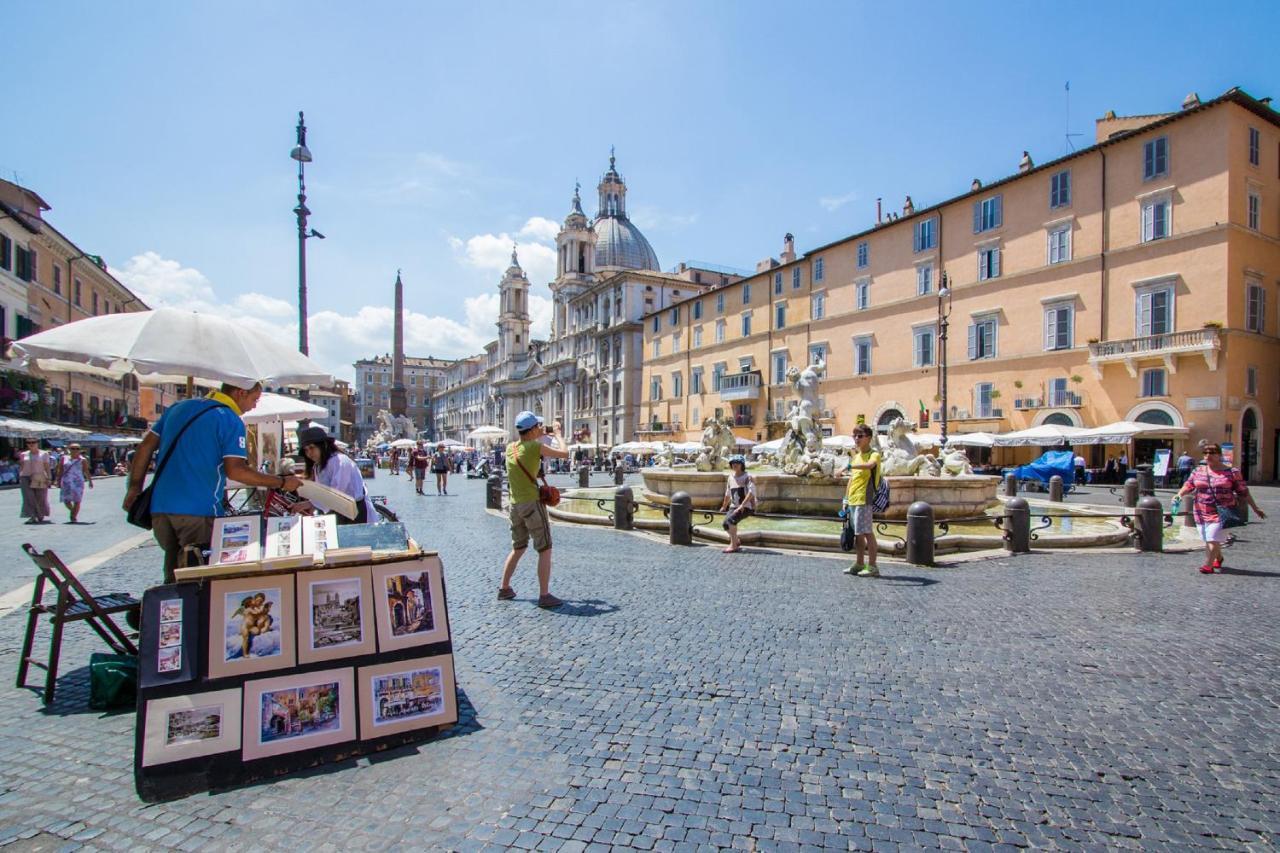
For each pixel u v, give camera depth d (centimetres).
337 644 393
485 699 475
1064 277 3447
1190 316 2973
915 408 4166
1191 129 3002
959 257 3950
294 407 1416
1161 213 3089
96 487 2969
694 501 1600
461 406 14225
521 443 748
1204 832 325
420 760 385
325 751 379
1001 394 3694
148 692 349
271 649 377
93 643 590
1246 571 958
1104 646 605
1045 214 3531
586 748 403
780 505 1520
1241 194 2920
